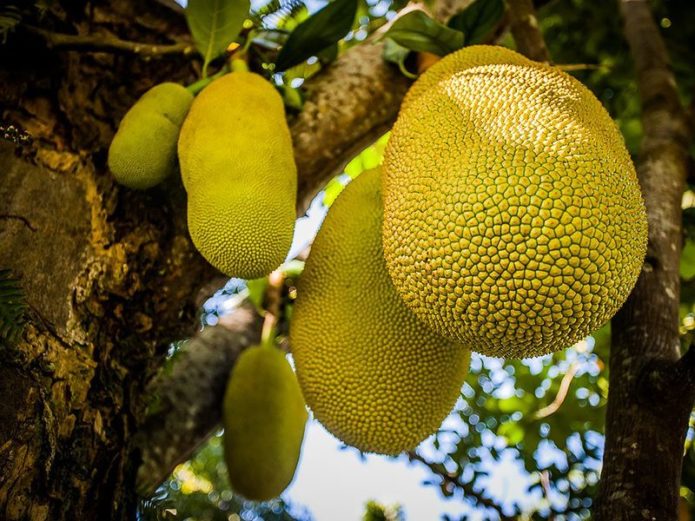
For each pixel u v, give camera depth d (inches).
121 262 26.9
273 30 33.4
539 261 18.4
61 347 23.8
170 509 26.2
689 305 49.9
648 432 22.5
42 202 25.6
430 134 21.3
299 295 28.3
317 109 31.9
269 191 23.4
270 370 36.4
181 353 38.4
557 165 18.8
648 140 35.6
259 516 59.2
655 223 29.7
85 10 30.1
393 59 32.8
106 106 29.2
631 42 43.6
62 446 22.7
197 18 28.7
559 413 48.6
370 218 27.2
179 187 28.3
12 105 27.2
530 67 23.5
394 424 26.1
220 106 25.4
